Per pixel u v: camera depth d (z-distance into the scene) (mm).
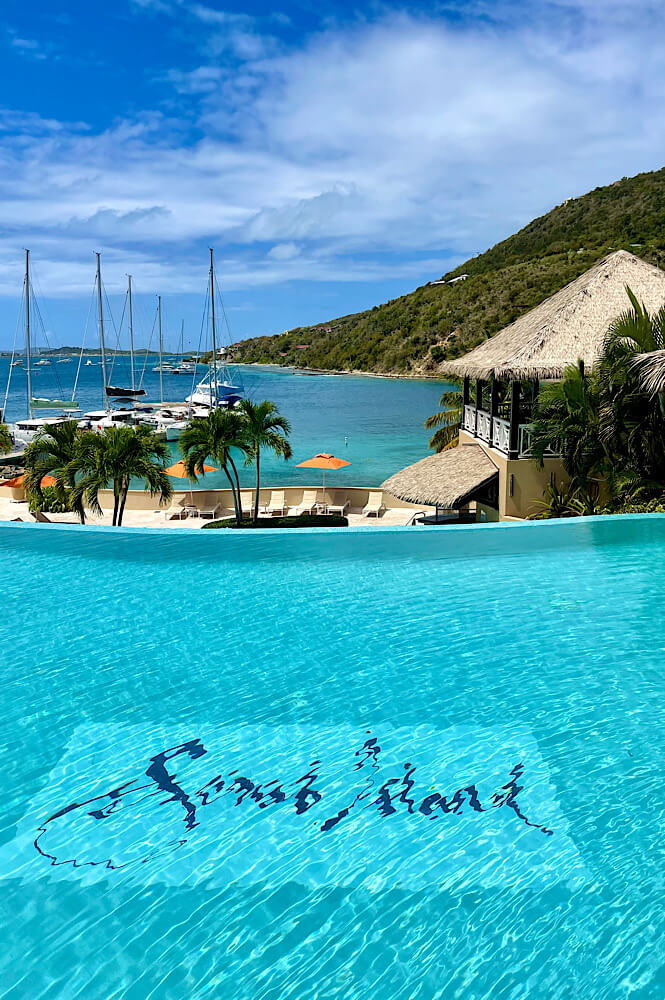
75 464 20781
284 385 106312
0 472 37406
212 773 6035
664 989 3855
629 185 145625
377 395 87188
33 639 8641
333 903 4562
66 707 7105
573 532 12148
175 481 34312
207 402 66125
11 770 6102
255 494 24703
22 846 5172
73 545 12086
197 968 4055
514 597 9688
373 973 3998
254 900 4613
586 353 17156
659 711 6852
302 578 10539
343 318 174875
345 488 26297
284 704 7129
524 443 17422
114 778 5992
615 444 15047
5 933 4344
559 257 123188
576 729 6570
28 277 50312
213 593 10039
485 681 7500
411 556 11297
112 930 4363
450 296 128875
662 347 14703
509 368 16781
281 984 3949
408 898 4570
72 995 3893
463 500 17609
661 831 5188
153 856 5031
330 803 5609
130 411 59562
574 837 5160
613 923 4320
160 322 81375
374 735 6570
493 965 4039
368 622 9008
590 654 8039
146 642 8539
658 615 9039
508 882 4719
